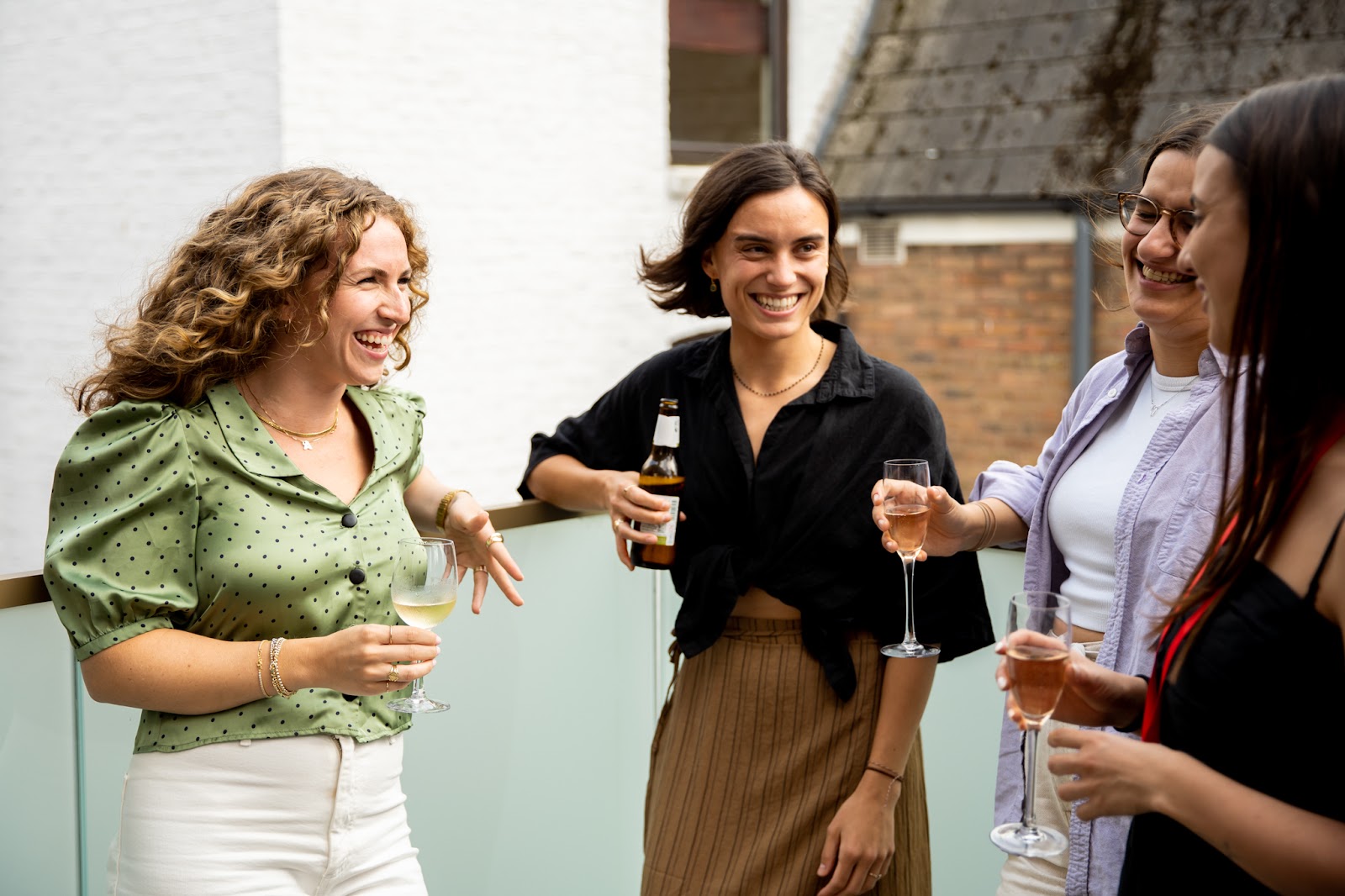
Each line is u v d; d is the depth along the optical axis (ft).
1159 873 4.61
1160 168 6.07
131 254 21.36
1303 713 4.14
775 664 7.16
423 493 7.56
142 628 5.90
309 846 6.33
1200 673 4.36
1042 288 23.68
